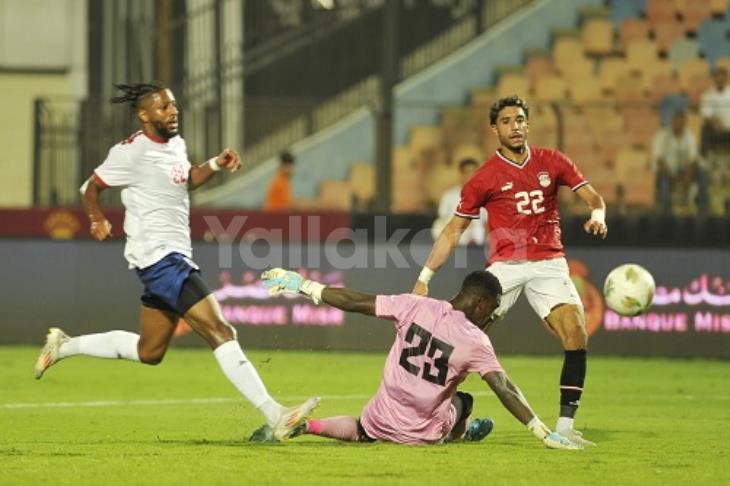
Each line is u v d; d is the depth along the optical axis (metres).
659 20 93.62
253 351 70.06
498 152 36.66
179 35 89.38
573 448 32.88
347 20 90.19
